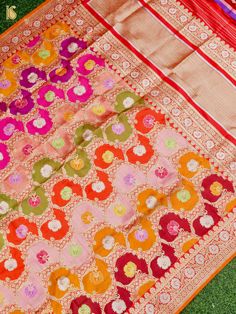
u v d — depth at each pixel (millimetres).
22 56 1559
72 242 1328
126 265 1302
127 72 1513
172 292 1274
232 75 1482
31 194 1375
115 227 1339
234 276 1324
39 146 1433
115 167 1401
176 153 1407
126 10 1593
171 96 1467
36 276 1299
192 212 1340
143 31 1562
